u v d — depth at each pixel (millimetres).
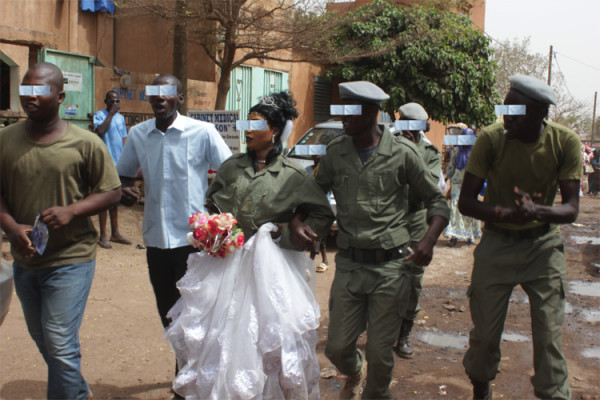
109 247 7441
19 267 3166
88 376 4078
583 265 8320
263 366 3016
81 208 3059
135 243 7828
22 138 3102
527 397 4035
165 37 11688
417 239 4492
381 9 14203
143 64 12008
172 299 3926
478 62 15117
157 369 4273
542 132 3307
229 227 3096
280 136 3330
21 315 5105
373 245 3205
